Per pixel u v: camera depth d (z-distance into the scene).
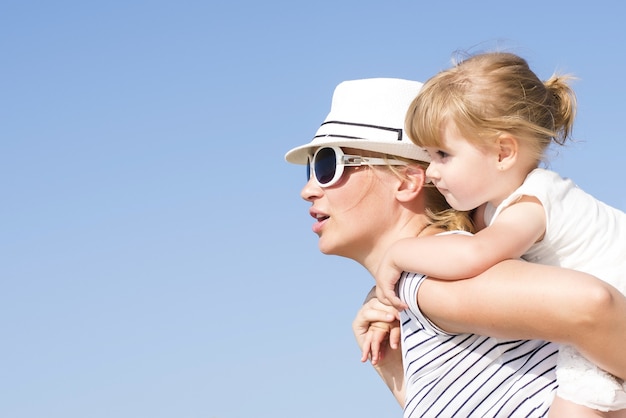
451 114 3.26
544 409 3.03
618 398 2.81
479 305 2.76
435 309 2.94
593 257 3.14
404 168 3.60
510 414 3.09
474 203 3.34
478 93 3.24
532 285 2.65
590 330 2.56
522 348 3.11
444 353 3.16
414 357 3.26
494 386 3.12
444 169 3.35
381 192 3.61
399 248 3.11
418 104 3.37
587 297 2.54
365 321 3.86
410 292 3.06
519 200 3.16
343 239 3.65
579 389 2.84
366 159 3.61
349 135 3.69
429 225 3.61
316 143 3.70
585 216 3.17
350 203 3.62
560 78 3.49
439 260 2.93
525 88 3.30
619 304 2.55
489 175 3.28
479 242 2.91
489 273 2.81
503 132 3.22
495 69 3.30
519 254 3.00
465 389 3.15
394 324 3.81
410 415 3.28
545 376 3.05
